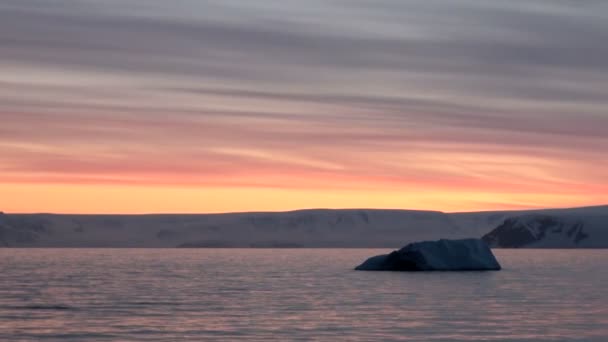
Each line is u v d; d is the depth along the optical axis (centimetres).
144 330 5412
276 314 6303
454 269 12388
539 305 7012
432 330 5347
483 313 6350
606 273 12875
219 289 9125
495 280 10362
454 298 7656
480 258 12756
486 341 4897
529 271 13325
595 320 5903
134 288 9412
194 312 6494
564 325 5609
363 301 7356
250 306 6962
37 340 5025
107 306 7062
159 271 13875
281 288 9188
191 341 4938
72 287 9600
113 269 14650
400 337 5044
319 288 9075
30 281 10831
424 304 7056
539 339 4981
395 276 11081
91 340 5009
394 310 6569
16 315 6353
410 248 12525
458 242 12812
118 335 5200
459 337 5047
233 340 4950
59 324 5759
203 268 15150
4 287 9594
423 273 11750
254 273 12950
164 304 7231
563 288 9119
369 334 5169
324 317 6075
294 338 5019
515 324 5662
